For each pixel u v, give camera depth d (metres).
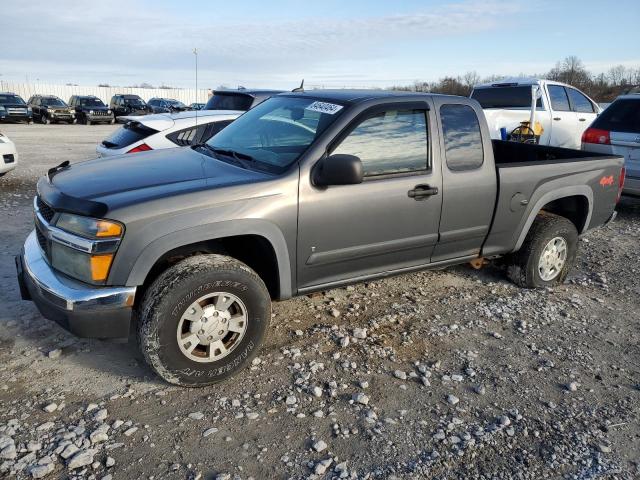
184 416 3.02
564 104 12.13
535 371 3.69
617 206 9.41
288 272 3.58
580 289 5.31
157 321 3.05
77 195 3.17
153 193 3.15
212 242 3.52
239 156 3.90
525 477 2.69
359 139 3.76
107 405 3.08
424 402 3.26
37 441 2.75
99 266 2.98
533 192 4.74
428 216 4.11
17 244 5.80
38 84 44.53
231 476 2.59
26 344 3.67
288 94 4.55
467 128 4.31
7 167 9.31
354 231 3.76
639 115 8.07
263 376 3.46
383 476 2.65
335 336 3.99
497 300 4.85
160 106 38.12
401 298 4.79
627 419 3.20
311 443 2.85
